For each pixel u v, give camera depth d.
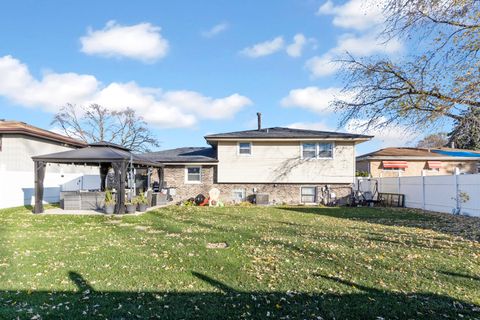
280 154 20.94
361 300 4.36
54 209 15.63
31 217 12.72
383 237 8.77
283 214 14.75
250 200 21.02
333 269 5.70
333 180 20.64
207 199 20.41
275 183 20.91
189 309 4.06
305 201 20.88
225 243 8.05
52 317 3.80
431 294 4.59
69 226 10.64
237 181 21.03
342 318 3.85
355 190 20.67
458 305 4.22
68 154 14.53
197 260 6.23
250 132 22.11
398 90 12.59
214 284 4.94
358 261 6.20
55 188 19.75
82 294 4.52
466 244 7.85
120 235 8.98
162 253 6.77
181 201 21.23
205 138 20.73
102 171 19.66
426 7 10.45
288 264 5.99
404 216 14.10
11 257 6.37
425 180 17.22
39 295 4.46
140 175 21.78
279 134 20.89
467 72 10.19
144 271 5.53
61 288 4.73
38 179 14.13
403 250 7.13
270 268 5.75
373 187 22.41
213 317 3.85
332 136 20.22
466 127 11.12
